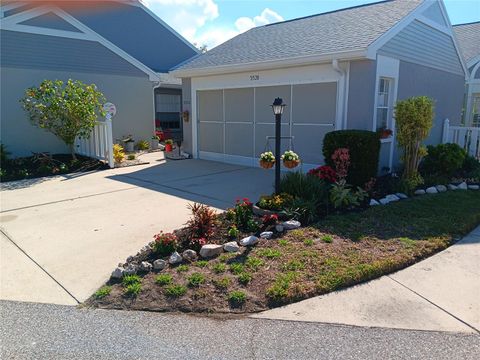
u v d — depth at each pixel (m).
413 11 8.47
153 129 14.24
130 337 2.78
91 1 15.18
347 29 8.77
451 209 5.69
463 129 10.34
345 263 3.79
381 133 7.73
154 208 6.11
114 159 10.63
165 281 3.47
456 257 4.13
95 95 10.27
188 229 4.65
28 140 10.97
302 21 11.44
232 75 10.17
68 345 2.68
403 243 4.35
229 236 4.52
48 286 3.54
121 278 3.60
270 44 10.03
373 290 3.41
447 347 2.61
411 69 8.81
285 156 6.00
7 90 10.52
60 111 9.71
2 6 10.69
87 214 5.81
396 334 2.77
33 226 5.27
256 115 9.83
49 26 11.12
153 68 17.16
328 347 2.63
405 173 7.23
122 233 4.93
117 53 12.80
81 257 4.19
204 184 7.94
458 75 11.32
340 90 7.88
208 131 11.34
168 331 2.85
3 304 3.23
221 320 2.99
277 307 3.15
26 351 2.62
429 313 3.04
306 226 4.95
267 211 5.27
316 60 7.77
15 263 4.05
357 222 5.09
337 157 6.49
